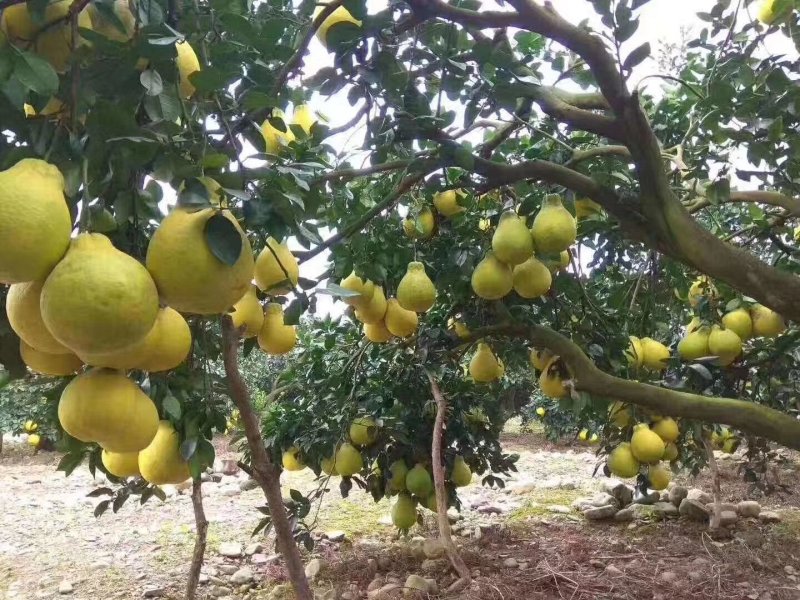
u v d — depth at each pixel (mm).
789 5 2244
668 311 4902
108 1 1115
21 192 980
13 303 1107
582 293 3523
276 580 4656
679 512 5672
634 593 3963
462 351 4016
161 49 1109
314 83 2223
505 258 2492
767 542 4863
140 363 1267
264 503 7004
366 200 3285
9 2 1066
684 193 3432
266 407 5004
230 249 1078
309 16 1920
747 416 2799
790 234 4215
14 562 5254
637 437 3639
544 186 2934
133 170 1235
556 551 4816
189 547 5516
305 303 1952
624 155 2666
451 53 2133
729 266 2295
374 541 5348
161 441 1893
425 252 3311
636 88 2104
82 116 1178
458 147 2174
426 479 4254
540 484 7453
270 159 1420
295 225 1391
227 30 1367
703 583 4098
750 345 4309
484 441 4961
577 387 3033
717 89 2344
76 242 1025
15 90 1034
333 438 4023
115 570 5008
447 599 3758
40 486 8352
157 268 1084
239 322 2240
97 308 975
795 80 2297
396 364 4219
